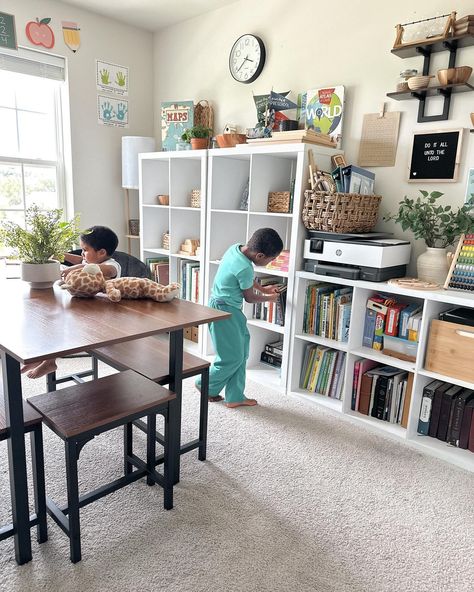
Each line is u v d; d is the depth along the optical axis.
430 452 2.18
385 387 2.39
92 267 1.75
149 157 3.46
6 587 1.36
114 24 3.62
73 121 3.51
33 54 3.23
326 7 2.72
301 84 2.91
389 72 2.50
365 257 2.30
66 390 1.61
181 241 3.52
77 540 1.45
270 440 2.24
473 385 2.03
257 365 3.12
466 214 2.21
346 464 2.07
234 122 3.38
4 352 1.28
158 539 1.58
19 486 1.39
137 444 2.15
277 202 2.82
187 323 1.52
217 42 3.39
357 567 1.50
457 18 2.23
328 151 2.60
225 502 1.78
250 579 1.43
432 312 2.15
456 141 2.30
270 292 2.77
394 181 2.56
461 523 1.73
